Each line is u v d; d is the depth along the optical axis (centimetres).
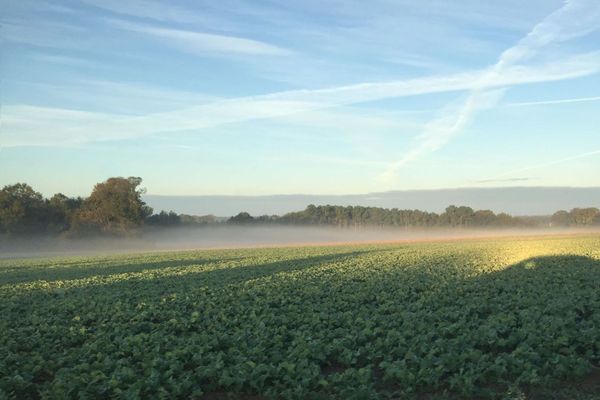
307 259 4409
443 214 15438
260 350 1155
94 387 973
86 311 1903
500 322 1385
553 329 1234
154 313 1750
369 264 3603
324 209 15612
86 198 9544
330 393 965
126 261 4900
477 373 1002
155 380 981
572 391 984
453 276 2642
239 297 2102
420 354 1120
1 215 8475
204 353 1189
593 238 7238
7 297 2438
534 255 3772
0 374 1101
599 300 1797
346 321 1483
